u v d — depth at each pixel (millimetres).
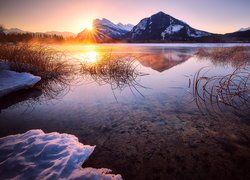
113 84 6199
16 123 3295
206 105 4008
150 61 12016
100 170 2049
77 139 2654
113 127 3111
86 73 8023
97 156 2338
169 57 14359
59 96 4918
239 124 3107
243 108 3752
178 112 3689
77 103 4348
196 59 12883
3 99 4641
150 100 4465
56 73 7387
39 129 2951
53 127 3123
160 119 3387
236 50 13516
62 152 2260
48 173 1899
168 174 2018
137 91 5277
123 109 3920
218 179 1928
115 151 2445
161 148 2496
